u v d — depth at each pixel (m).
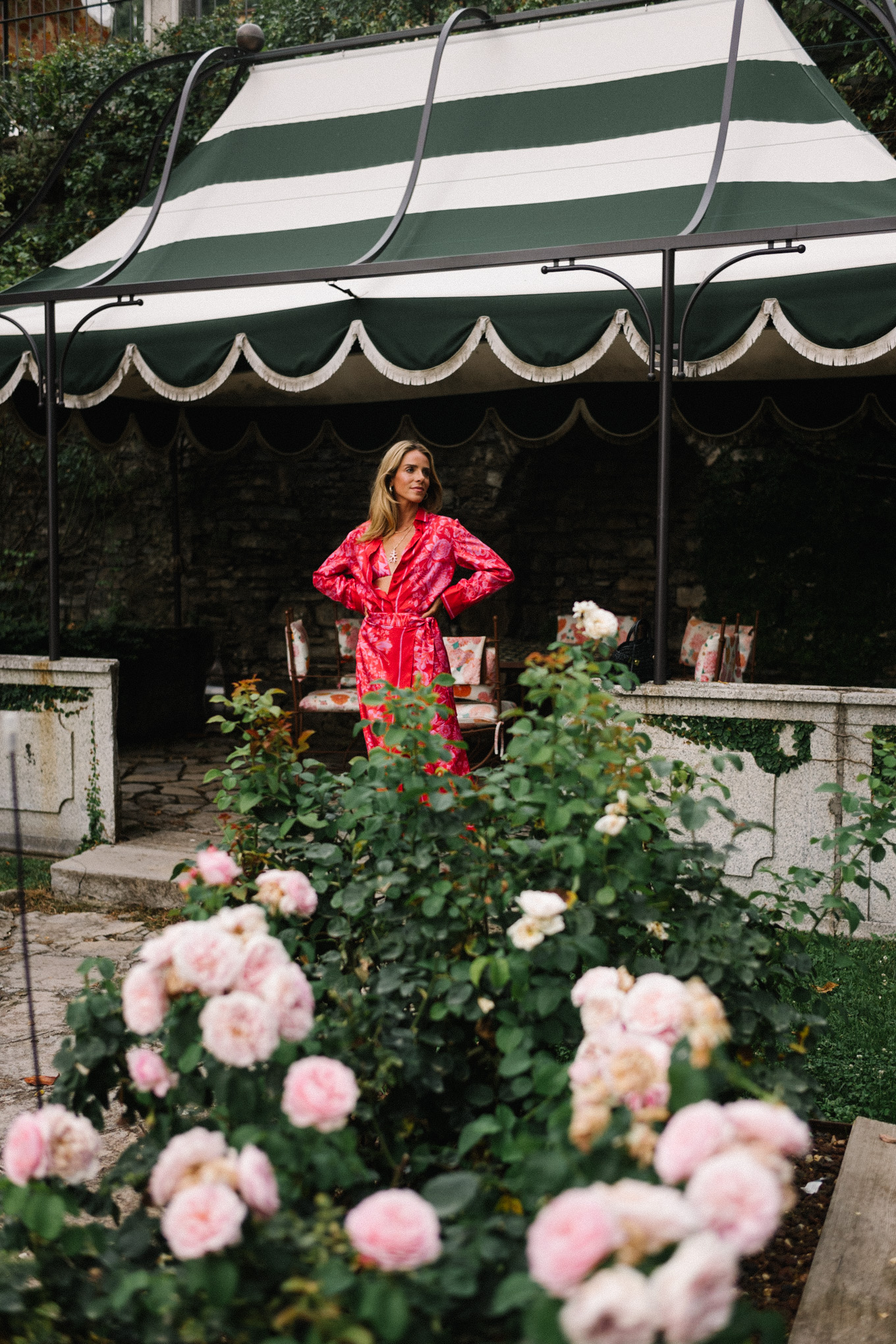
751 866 4.74
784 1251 2.37
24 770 5.90
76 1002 1.95
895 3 5.48
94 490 10.55
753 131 5.45
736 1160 1.16
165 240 6.30
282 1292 1.43
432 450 8.80
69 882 5.30
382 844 2.39
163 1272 1.57
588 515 9.55
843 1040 3.43
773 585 8.85
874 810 2.64
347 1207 1.89
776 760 4.66
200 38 10.52
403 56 6.70
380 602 4.61
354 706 7.41
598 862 2.13
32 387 7.45
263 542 10.23
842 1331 2.02
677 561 9.35
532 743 2.22
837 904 2.55
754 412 7.78
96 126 10.67
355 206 5.98
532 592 9.77
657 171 5.40
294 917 2.42
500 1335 1.54
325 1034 1.89
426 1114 2.16
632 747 2.34
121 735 8.98
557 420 8.23
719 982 2.20
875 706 4.51
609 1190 1.23
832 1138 2.89
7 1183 1.62
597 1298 1.05
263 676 10.23
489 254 4.68
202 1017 1.59
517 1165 1.65
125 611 10.57
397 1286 1.33
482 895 2.21
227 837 2.76
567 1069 1.72
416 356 5.10
